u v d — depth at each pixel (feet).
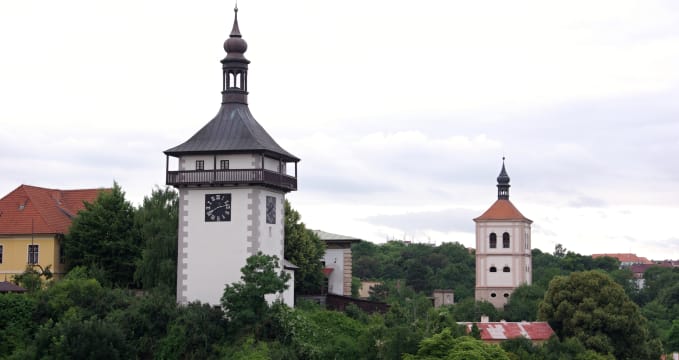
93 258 354.54
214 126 329.52
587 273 433.07
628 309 417.08
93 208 358.84
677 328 534.78
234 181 315.37
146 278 335.06
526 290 590.14
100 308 310.65
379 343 314.14
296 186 337.52
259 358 281.95
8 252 360.48
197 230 319.06
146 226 341.21
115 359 290.15
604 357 372.17
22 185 376.68
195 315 300.61
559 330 424.87
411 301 414.82
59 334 291.58
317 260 398.83
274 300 322.14
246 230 315.17
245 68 336.29
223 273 316.19
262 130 335.47
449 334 311.68
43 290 320.70
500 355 315.99
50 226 359.25
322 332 311.88
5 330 299.38
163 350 295.89
